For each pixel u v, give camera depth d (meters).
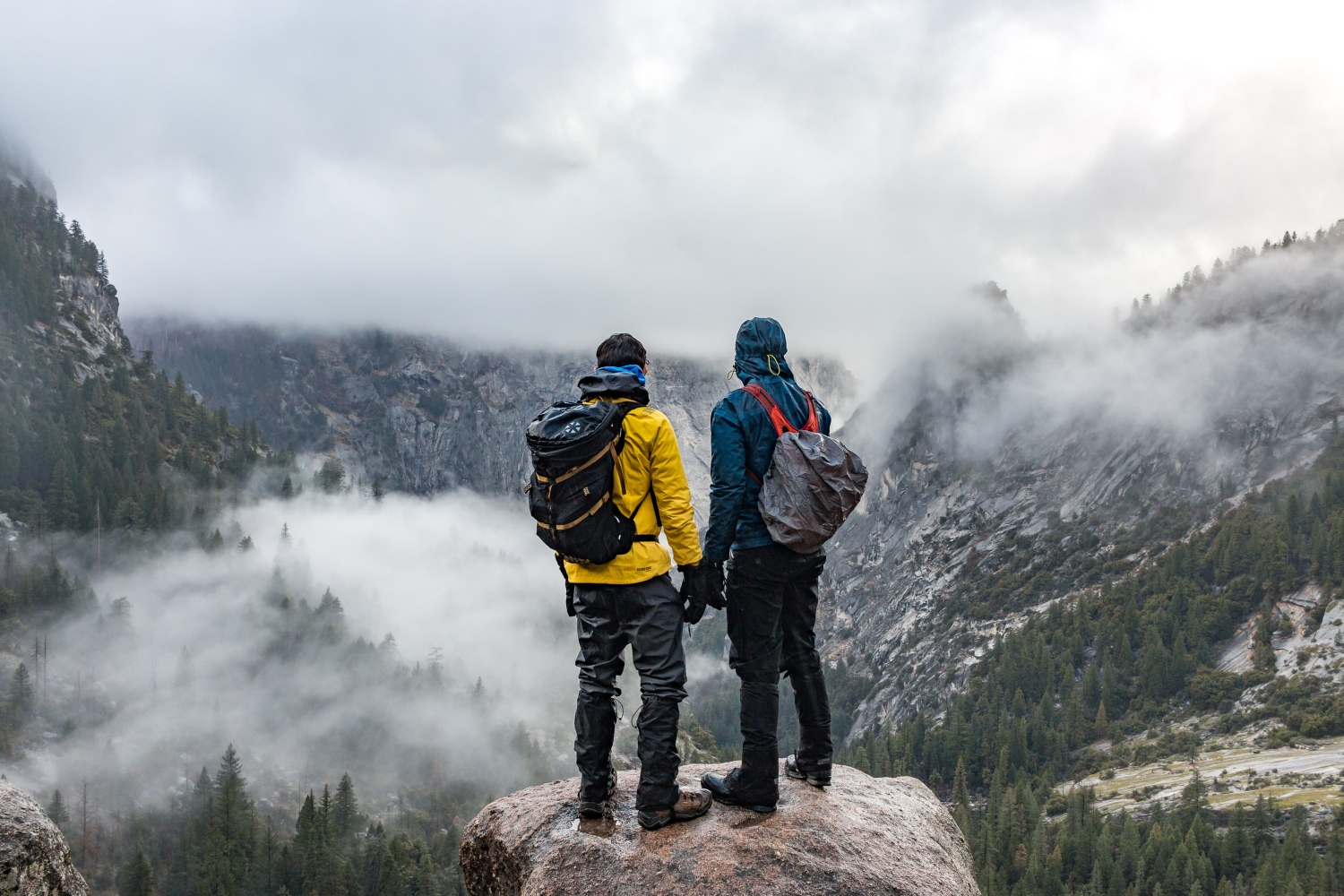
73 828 124.50
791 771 6.82
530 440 5.53
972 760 166.62
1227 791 129.75
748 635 5.95
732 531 5.76
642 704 5.77
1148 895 97.06
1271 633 184.88
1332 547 192.00
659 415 5.73
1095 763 162.50
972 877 6.52
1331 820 108.44
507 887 5.97
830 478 5.56
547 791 6.59
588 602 5.79
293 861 104.75
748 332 6.18
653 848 5.55
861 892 5.38
